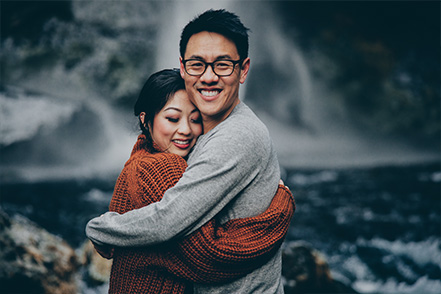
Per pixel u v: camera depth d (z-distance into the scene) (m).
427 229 6.76
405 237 6.42
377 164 16.08
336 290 3.79
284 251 3.81
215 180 1.56
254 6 28.64
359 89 28.03
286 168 14.88
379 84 27.89
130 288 1.67
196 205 1.54
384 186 10.66
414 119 26.84
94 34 24.42
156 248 1.61
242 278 1.66
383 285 4.81
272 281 1.72
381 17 28.52
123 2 24.91
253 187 1.68
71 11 24.03
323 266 3.80
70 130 15.96
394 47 28.56
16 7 22.80
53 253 3.59
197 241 1.54
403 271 5.12
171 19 26.09
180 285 1.67
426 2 27.61
